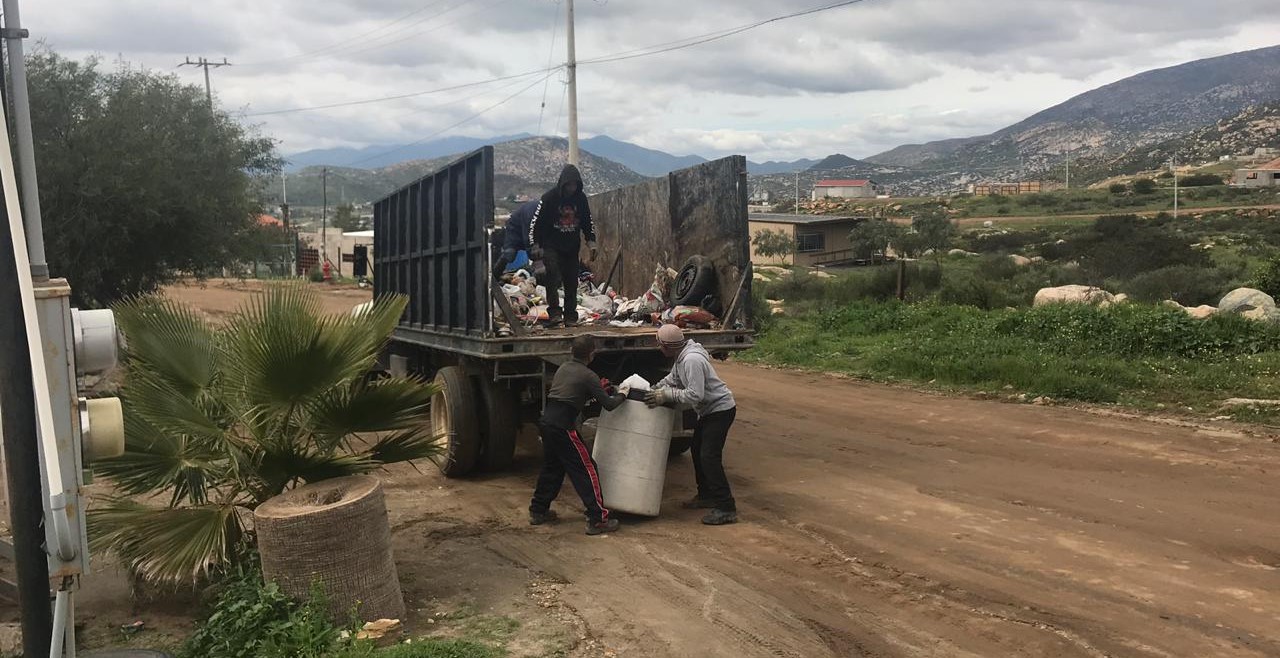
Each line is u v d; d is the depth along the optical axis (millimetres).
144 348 5754
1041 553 6293
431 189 9609
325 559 5102
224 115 19391
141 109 17266
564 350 8266
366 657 4539
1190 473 8328
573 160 26141
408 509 8008
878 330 19859
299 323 5680
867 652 4820
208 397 5914
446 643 4820
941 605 5422
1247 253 38875
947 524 7047
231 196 18828
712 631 5129
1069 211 95000
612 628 5191
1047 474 8516
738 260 8961
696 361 7281
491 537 7102
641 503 7340
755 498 8039
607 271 12242
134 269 17625
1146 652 4707
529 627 5227
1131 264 29906
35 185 3230
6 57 3723
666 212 10477
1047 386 12508
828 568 6141
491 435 8930
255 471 5824
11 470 3232
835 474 8828
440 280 9516
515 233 9609
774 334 20625
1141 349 13914
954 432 10594
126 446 5406
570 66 25984
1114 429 10289
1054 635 4941
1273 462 8594
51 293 3170
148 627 5453
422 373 10984
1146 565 5996
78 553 3154
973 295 23906
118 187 15609
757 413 12328
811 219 60062
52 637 3160
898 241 58844
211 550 5516
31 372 3217
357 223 98250
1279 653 4668
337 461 5879
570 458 7152
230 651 4785
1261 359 12641
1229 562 6020
